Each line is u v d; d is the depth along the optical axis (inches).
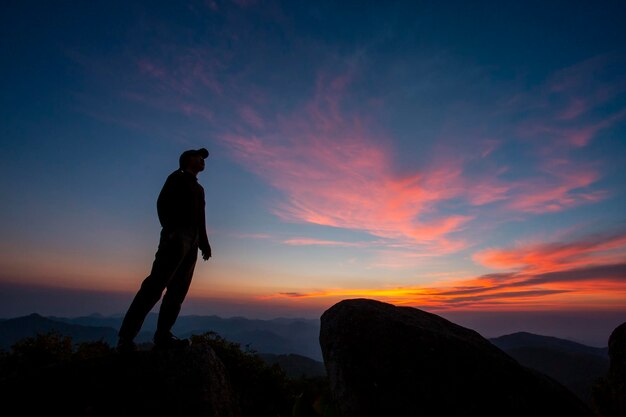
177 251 125.3
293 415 103.9
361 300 137.0
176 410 100.2
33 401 95.9
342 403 97.1
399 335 109.9
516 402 90.4
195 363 114.9
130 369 107.9
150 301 117.8
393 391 94.6
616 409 164.1
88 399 98.1
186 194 136.2
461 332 129.3
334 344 112.8
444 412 89.1
